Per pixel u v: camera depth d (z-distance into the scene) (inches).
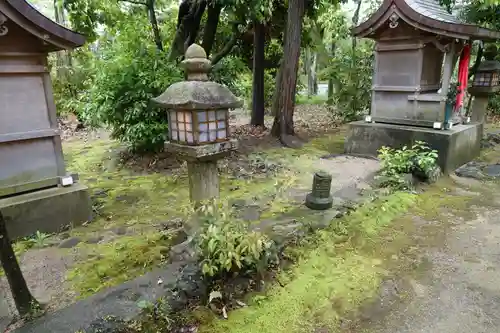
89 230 142.0
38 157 140.2
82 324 82.1
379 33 227.5
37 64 133.6
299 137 312.2
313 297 99.0
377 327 90.2
